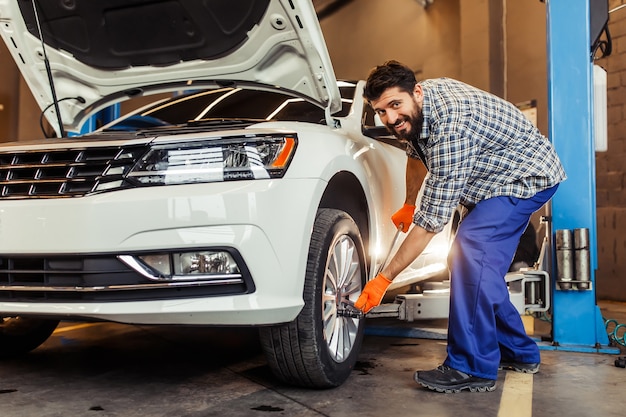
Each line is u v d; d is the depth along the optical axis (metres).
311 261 1.96
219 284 1.79
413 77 1.96
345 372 2.12
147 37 2.54
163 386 2.12
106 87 2.80
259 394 2.02
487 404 1.93
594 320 2.78
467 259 2.12
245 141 1.85
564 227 2.78
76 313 1.80
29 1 2.47
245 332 3.24
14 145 2.06
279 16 2.22
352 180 2.30
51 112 2.86
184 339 3.03
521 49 6.40
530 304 2.86
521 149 2.14
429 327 3.25
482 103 2.07
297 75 2.44
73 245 1.78
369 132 2.48
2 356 2.55
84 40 2.60
